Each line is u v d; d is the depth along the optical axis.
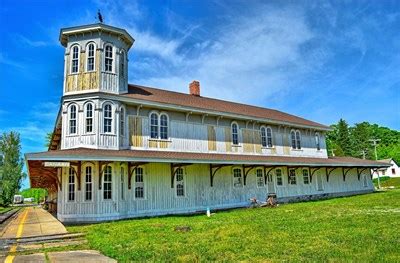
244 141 24.39
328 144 79.38
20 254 8.41
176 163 19.02
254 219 14.45
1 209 38.59
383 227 10.63
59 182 17.39
